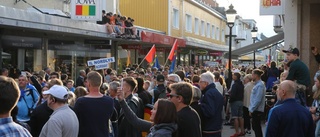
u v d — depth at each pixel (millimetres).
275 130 5492
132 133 6922
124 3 31422
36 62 15648
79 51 18344
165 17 30703
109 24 17844
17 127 3336
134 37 19438
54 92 5320
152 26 30906
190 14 35656
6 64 14180
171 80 8484
